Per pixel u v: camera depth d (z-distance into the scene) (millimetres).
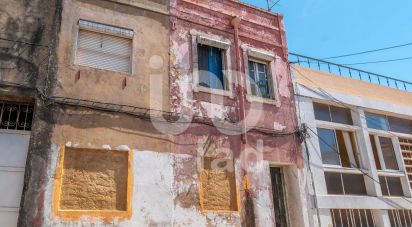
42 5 9070
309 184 11477
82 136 8531
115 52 9766
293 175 11477
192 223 9219
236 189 10188
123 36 9883
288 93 12289
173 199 9164
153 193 8938
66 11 9281
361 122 13602
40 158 7938
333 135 13062
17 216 7805
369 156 13164
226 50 11570
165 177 9234
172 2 10977
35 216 7551
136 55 9867
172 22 10766
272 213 10539
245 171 10516
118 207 8547
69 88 8734
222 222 9648
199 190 9609
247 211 10164
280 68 12477
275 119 11656
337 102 13258
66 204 8023
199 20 11328
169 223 8906
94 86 9047
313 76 13258
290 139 11727
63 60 8875
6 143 8172
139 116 9367
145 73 9852
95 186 8445
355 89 14281
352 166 13008
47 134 8164
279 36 12977
